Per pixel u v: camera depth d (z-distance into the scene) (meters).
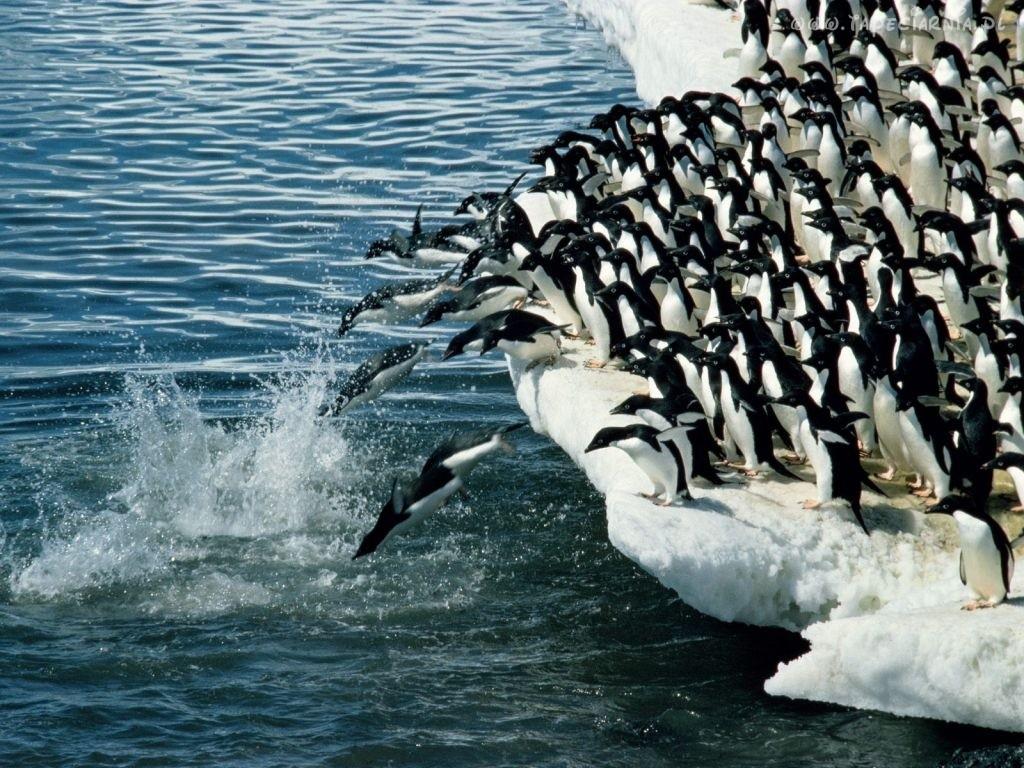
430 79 33.78
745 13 23.98
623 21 34.72
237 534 14.94
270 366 19.44
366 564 14.28
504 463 16.20
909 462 12.89
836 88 22.55
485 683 12.32
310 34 37.91
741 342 13.84
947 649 11.02
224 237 24.44
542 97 32.38
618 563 14.17
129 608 13.56
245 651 12.80
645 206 17.00
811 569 12.38
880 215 16.20
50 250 23.86
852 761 11.00
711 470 12.91
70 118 30.83
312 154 28.64
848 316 14.16
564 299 16.11
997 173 18.94
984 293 14.85
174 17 39.59
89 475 16.12
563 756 11.30
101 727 11.66
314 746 11.44
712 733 11.54
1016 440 12.59
